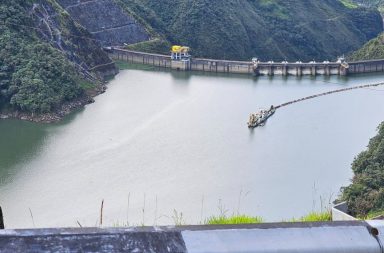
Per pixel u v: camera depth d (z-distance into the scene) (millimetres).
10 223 65750
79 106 128875
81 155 93562
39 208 70688
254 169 89562
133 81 160125
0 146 98312
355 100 144375
